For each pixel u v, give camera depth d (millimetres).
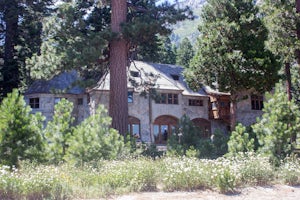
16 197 7438
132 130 32469
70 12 19594
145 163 10859
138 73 33719
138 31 18688
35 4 36594
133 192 8484
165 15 19922
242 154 11938
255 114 38688
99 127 12281
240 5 27922
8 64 34375
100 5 23906
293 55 27078
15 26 36938
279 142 12102
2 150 10531
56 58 19047
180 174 9023
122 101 19594
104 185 8492
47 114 32719
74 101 33781
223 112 37594
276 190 9156
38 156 11000
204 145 15984
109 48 20812
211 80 27031
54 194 7598
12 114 10859
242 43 26500
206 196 8156
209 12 28422
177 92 35469
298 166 11164
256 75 25281
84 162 10938
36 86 34219
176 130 17422
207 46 26875
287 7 25281
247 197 8234
